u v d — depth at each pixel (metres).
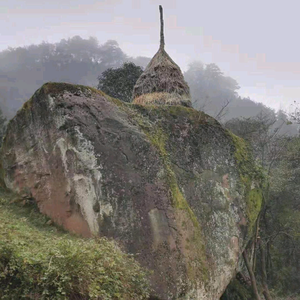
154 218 7.46
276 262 16.64
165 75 11.14
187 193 8.65
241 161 10.03
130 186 7.61
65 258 5.45
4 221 7.63
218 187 9.22
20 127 9.45
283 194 15.30
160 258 7.17
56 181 8.35
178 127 9.25
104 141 7.84
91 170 7.71
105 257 6.04
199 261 7.57
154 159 8.01
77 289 5.48
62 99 8.20
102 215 7.51
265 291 12.82
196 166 9.10
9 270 5.34
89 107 8.08
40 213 8.69
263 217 13.56
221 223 8.89
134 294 6.29
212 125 9.83
